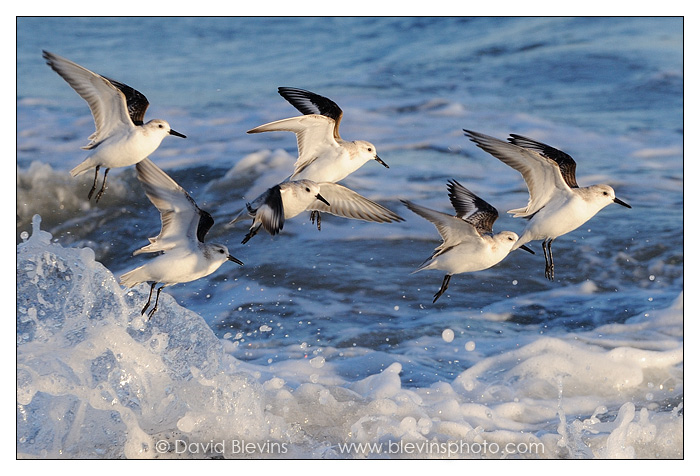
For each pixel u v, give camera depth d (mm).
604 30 32094
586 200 11203
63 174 19203
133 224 18188
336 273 15211
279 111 25000
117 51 31750
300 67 29906
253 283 14914
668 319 13539
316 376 11609
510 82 27719
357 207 11906
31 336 10688
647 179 19922
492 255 10398
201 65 30219
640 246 16453
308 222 17344
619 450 9984
